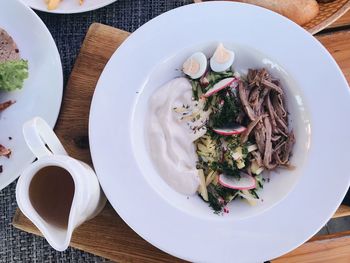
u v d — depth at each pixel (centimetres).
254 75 44
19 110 49
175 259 44
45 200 38
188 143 43
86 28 53
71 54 53
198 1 48
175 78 45
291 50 43
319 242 46
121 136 42
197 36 43
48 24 54
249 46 43
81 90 47
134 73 43
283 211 40
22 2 50
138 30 43
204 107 44
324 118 42
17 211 45
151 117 44
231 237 40
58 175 39
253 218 40
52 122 47
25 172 36
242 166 43
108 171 41
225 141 43
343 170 40
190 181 42
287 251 39
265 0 51
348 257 46
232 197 42
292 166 42
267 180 43
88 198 36
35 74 50
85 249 44
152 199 40
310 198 40
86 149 45
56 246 35
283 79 43
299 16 50
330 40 48
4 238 50
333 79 42
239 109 44
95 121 42
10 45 51
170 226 40
